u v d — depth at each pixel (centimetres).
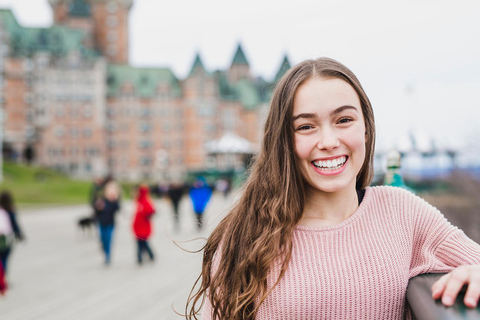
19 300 712
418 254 139
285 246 134
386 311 129
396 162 270
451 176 1758
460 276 94
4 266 866
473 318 83
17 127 7525
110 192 1049
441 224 138
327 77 136
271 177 139
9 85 7512
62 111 7544
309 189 143
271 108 145
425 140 1692
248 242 139
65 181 5447
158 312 616
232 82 9300
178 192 1725
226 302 140
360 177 157
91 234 1681
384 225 138
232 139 3278
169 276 866
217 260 150
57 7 8556
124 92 8175
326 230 136
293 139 138
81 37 7925
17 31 7700
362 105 145
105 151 7875
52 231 1827
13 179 4975
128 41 8950
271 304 132
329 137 133
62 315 624
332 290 129
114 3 8769
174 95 8331
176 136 8325
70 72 7556
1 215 866
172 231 1478
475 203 1502
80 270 966
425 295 105
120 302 683
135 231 1019
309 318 130
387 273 130
